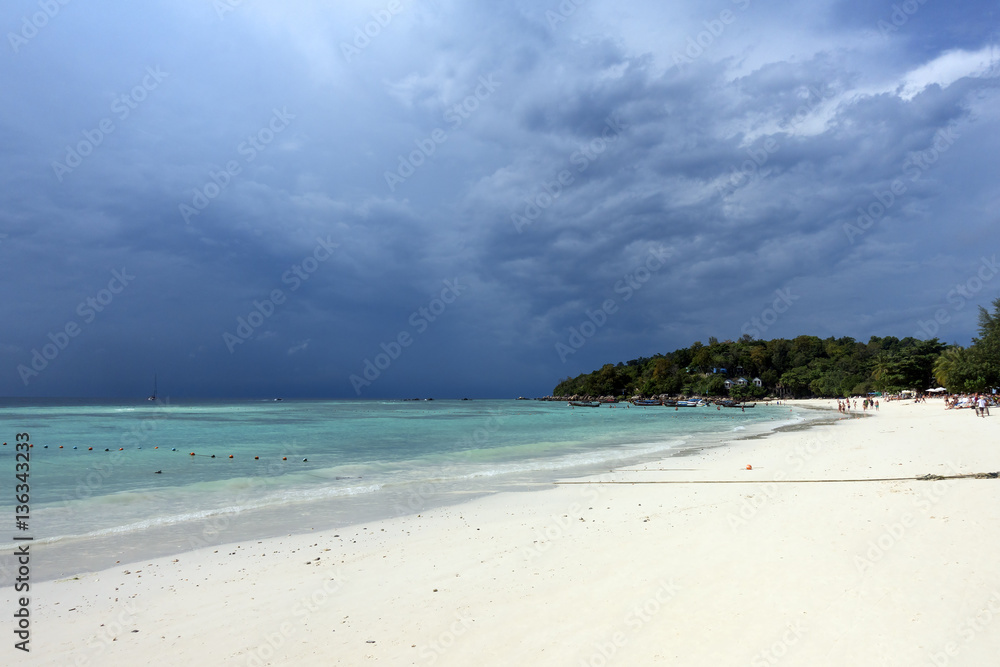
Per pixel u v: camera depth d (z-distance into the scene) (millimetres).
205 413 89625
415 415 85312
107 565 9508
